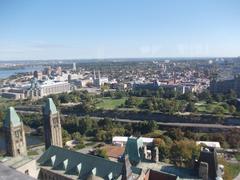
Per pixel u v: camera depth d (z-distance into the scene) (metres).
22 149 156.12
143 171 118.31
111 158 198.62
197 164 130.88
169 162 189.12
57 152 155.12
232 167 197.62
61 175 141.38
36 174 146.62
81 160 144.50
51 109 169.88
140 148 150.62
